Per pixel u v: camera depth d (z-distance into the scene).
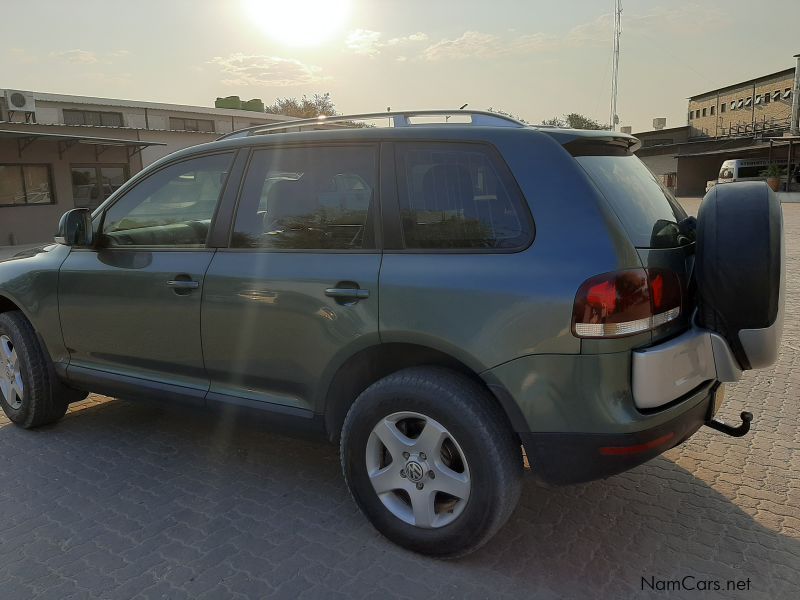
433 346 2.67
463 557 2.84
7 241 19.03
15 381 4.30
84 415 4.61
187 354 3.45
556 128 2.85
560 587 2.63
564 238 2.50
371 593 2.60
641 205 2.83
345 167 3.01
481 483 2.60
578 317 2.39
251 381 3.26
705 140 43.81
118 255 3.71
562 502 3.31
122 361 3.79
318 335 2.95
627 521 3.12
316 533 3.05
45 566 2.79
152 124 26.97
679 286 2.67
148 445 4.07
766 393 4.88
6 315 4.27
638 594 2.58
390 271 2.77
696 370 2.65
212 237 3.36
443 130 2.85
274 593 2.60
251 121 31.44
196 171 3.52
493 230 2.65
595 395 2.41
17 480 3.60
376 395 2.81
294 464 3.79
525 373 2.49
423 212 2.80
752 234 2.55
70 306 3.91
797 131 37.41
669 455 3.85
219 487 3.51
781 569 2.73
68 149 20.59
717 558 2.81
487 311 2.54
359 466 2.92
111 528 3.09
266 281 3.08
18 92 20.33
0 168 18.83
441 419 2.65
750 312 2.57
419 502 2.79
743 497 3.33
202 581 2.68
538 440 2.53
